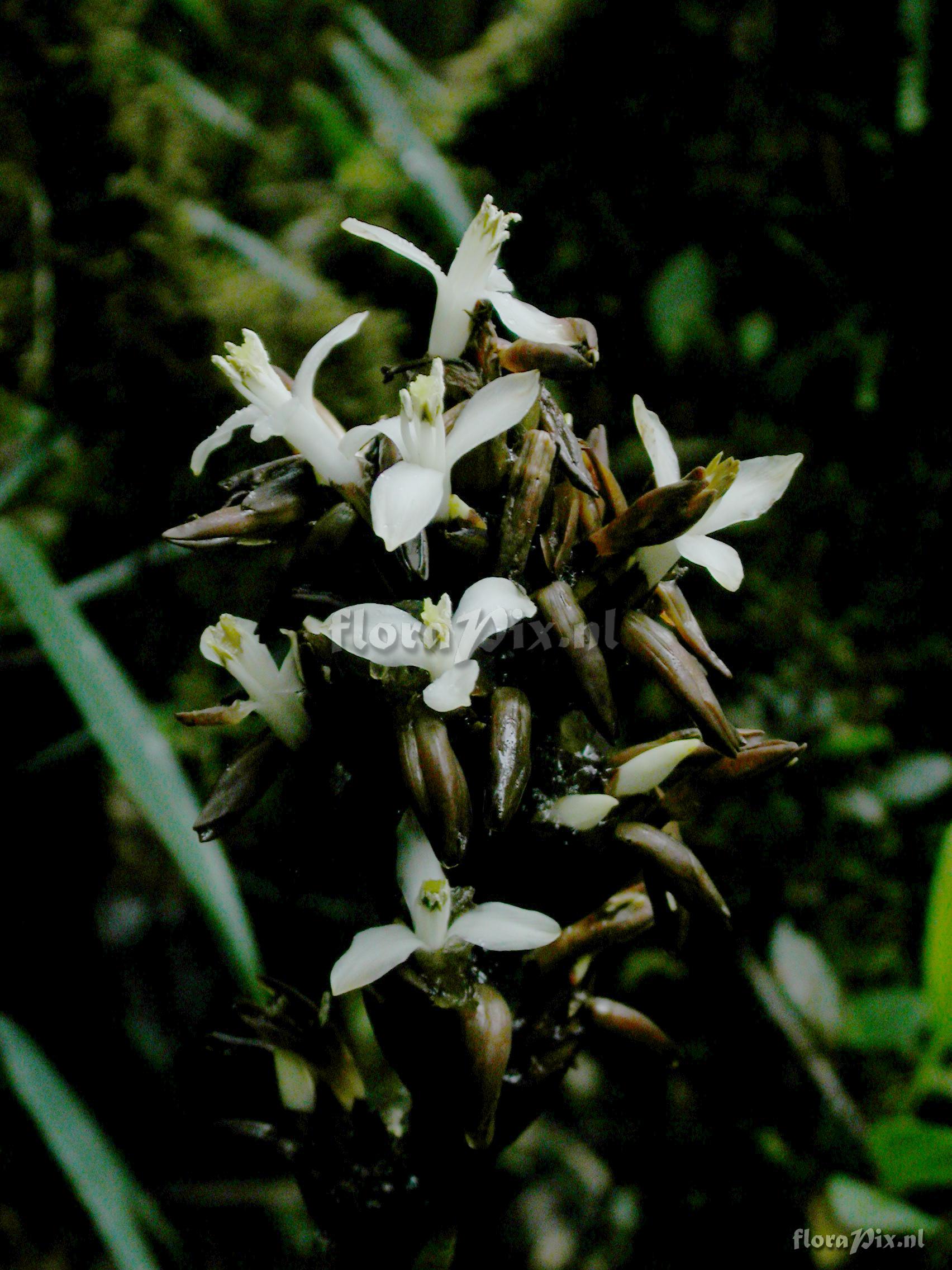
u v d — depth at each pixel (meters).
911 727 0.37
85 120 0.36
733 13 0.34
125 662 0.39
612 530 0.17
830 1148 0.32
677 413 0.37
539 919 0.17
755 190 0.35
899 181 0.35
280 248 0.41
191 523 0.17
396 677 0.16
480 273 0.17
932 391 0.36
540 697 0.18
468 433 0.16
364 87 0.39
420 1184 0.19
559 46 0.36
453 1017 0.17
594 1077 0.37
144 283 0.37
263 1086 0.21
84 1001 0.39
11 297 0.37
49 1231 0.38
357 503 0.17
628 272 0.36
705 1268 0.34
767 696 0.36
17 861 0.39
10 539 0.27
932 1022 0.30
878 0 0.33
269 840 0.36
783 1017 0.33
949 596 0.37
